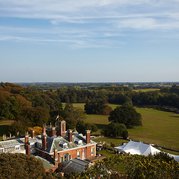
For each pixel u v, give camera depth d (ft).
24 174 99.91
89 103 584.81
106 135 362.33
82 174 84.33
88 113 582.35
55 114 400.26
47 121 364.58
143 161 82.33
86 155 218.59
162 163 80.43
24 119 353.72
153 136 375.86
